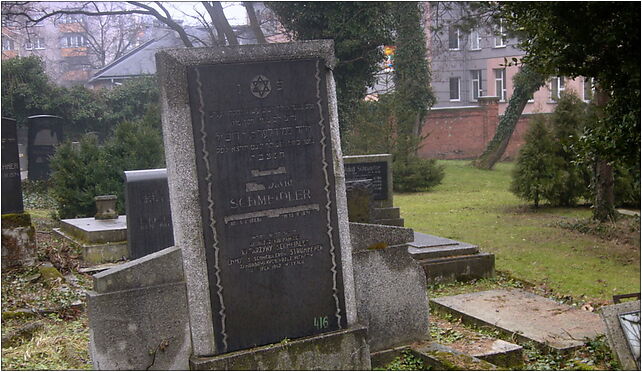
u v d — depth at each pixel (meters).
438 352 6.63
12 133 10.25
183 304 5.91
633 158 10.73
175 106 5.80
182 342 5.92
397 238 6.87
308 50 6.20
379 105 27.66
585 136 11.19
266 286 6.08
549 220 18.45
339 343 6.30
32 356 6.52
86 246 11.84
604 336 7.41
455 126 39.66
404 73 31.34
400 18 30.53
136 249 11.73
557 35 10.63
